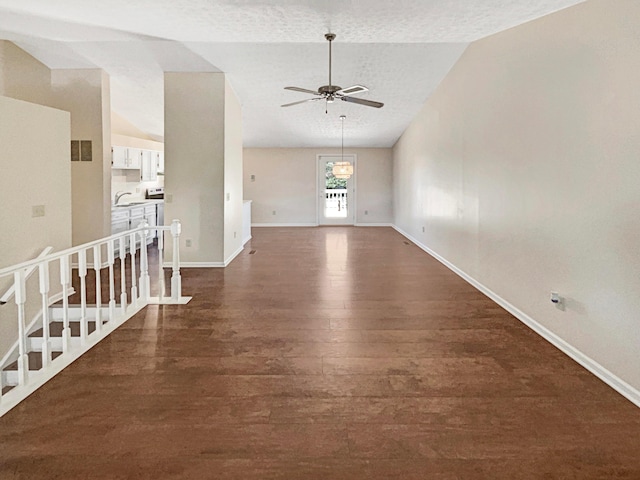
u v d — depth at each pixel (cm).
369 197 1262
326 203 1272
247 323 396
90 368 300
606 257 274
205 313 425
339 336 363
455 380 283
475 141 524
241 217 807
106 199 640
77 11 402
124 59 587
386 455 206
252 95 744
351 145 1220
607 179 272
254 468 196
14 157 386
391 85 709
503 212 439
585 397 259
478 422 233
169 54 571
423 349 335
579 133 302
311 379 285
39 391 267
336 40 476
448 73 648
